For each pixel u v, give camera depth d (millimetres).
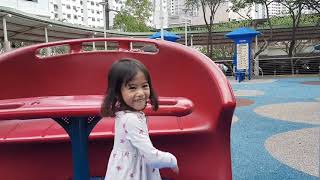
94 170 3154
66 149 3107
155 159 2012
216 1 26031
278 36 26078
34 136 2973
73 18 89500
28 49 3721
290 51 23500
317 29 25062
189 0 29828
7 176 3127
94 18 94562
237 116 7449
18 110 2066
